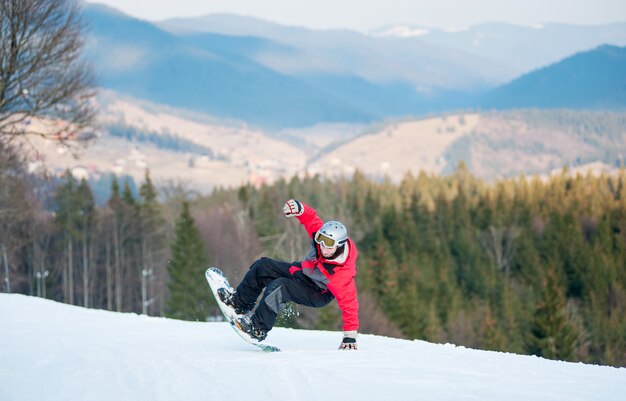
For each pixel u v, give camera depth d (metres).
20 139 25.67
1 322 7.61
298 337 7.14
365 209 86.56
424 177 122.38
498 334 45.97
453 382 4.29
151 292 63.00
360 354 5.43
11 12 21.86
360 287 45.06
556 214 80.69
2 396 4.00
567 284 66.19
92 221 63.22
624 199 91.38
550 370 4.92
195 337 6.74
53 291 61.62
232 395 3.95
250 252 50.44
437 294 54.38
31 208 34.12
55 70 23.64
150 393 4.03
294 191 100.88
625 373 4.94
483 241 76.31
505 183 111.88
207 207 84.12
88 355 5.30
